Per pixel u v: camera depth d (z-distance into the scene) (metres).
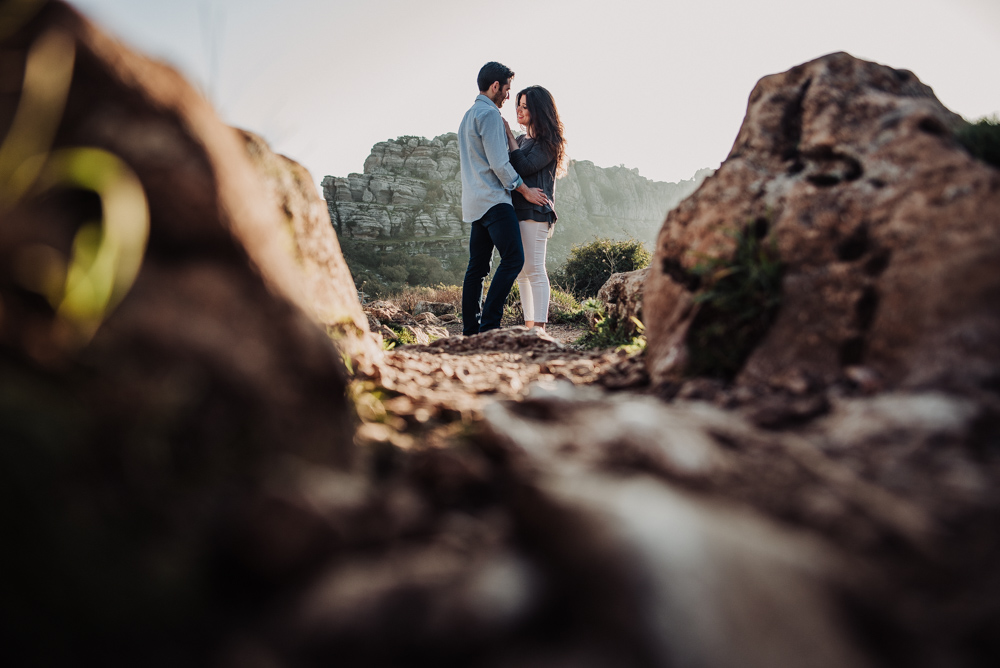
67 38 0.98
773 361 1.78
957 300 1.44
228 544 0.88
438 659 0.72
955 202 1.59
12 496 0.68
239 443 1.02
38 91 0.94
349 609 0.76
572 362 3.23
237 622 0.80
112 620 0.69
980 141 1.81
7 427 0.71
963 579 0.83
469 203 5.79
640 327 4.11
